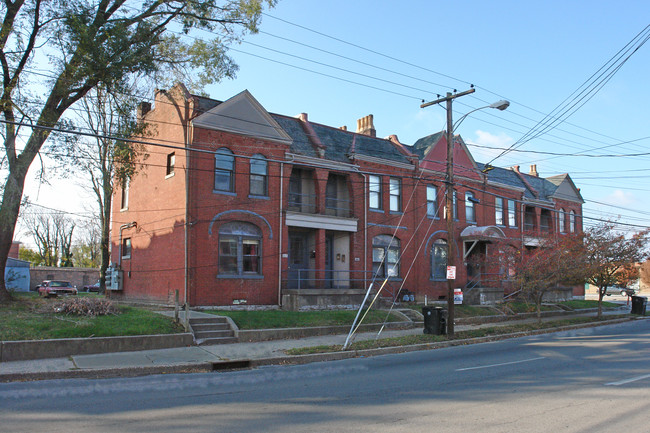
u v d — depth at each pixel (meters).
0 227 16.44
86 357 12.80
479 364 12.70
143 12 17.84
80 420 7.20
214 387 9.90
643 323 26.50
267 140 22.36
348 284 24.98
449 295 18.75
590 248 25.70
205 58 18.75
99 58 16.05
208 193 20.56
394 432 6.51
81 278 59.03
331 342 16.34
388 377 10.90
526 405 8.07
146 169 23.89
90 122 24.70
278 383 10.30
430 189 29.45
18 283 51.97
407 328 20.95
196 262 20.02
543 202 37.09
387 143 29.03
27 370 11.05
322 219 23.84
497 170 35.78
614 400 8.41
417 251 28.03
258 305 21.47
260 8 18.31
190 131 20.38
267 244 22.02
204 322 16.86
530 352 14.96
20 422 7.08
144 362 12.34
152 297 22.41
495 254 25.98
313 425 6.88
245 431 6.60
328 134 26.45
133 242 24.86
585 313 32.22
